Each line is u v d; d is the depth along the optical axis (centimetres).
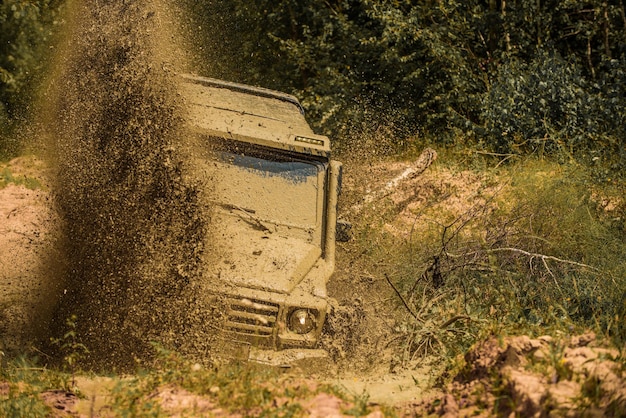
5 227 1235
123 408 727
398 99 2142
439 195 1602
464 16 2148
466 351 866
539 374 686
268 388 755
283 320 884
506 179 1603
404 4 2216
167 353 805
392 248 1270
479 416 679
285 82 2242
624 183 1496
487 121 1891
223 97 1172
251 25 2291
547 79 1867
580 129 1744
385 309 1071
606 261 1138
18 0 1955
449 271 1117
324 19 2200
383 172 1750
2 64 1962
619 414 623
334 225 1026
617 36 2167
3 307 973
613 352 713
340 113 2073
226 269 914
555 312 997
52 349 933
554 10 2180
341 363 904
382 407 723
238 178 1034
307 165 1048
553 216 1265
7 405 720
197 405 723
